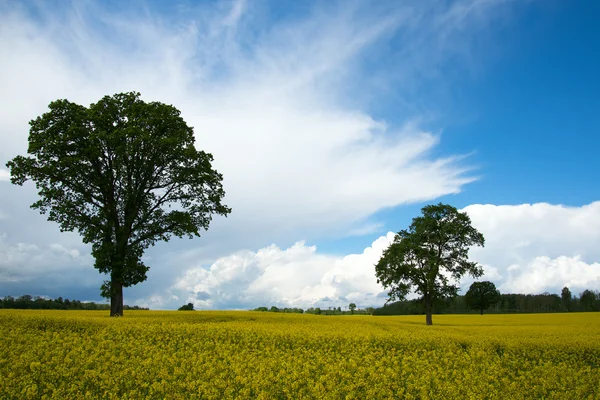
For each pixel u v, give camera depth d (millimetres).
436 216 46906
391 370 15328
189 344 19641
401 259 45750
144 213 34094
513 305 129750
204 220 36156
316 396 12320
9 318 22562
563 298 128500
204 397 11867
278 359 16812
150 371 13938
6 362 13930
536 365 18969
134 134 31500
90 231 31984
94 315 34812
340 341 21797
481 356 19562
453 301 46844
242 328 24422
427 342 22547
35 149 30703
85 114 32156
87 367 14016
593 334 31938
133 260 31781
